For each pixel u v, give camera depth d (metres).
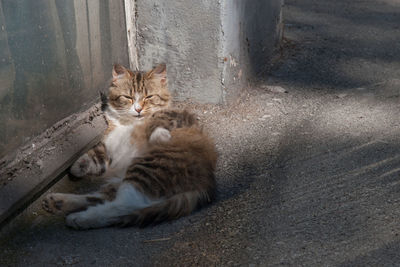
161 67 1.54
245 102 1.70
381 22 2.28
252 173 1.45
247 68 1.74
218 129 1.60
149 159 1.39
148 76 1.53
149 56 1.67
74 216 1.32
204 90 1.66
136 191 1.36
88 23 1.47
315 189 1.38
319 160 1.47
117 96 1.51
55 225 1.33
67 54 1.42
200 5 1.59
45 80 1.37
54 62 1.39
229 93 1.66
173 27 1.63
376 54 1.99
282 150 1.51
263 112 1.66
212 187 1.39
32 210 1.36
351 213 1.31
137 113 1.51
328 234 1.27
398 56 1.98
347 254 1.24
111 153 1.50
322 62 1.92
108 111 1.53
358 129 1.58
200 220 1.33
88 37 1.48
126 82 1.51
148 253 1.27
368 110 1.66
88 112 1.48
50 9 1.37
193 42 1.62
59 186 1.43
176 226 1.32
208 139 1.47
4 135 1.29
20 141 1.32
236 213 1.34
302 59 1.93
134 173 1.38
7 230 1.30
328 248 1.25
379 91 1.75
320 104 1.69
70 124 1.43
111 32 1.56
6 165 1.30
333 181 1.40
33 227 1.32
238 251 1.26
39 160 1.35
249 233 1.29
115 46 1.58
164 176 1.38
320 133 1.57
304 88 1.77
